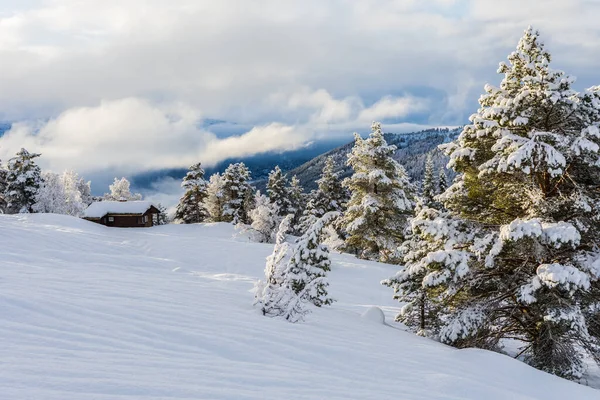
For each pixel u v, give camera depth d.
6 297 7.01
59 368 4.22
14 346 4.85
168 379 4.34
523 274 11.16
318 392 4.76
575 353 9.95
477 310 10.84
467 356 8.47
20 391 3.48
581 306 10.20
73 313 6.75
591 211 10.48
